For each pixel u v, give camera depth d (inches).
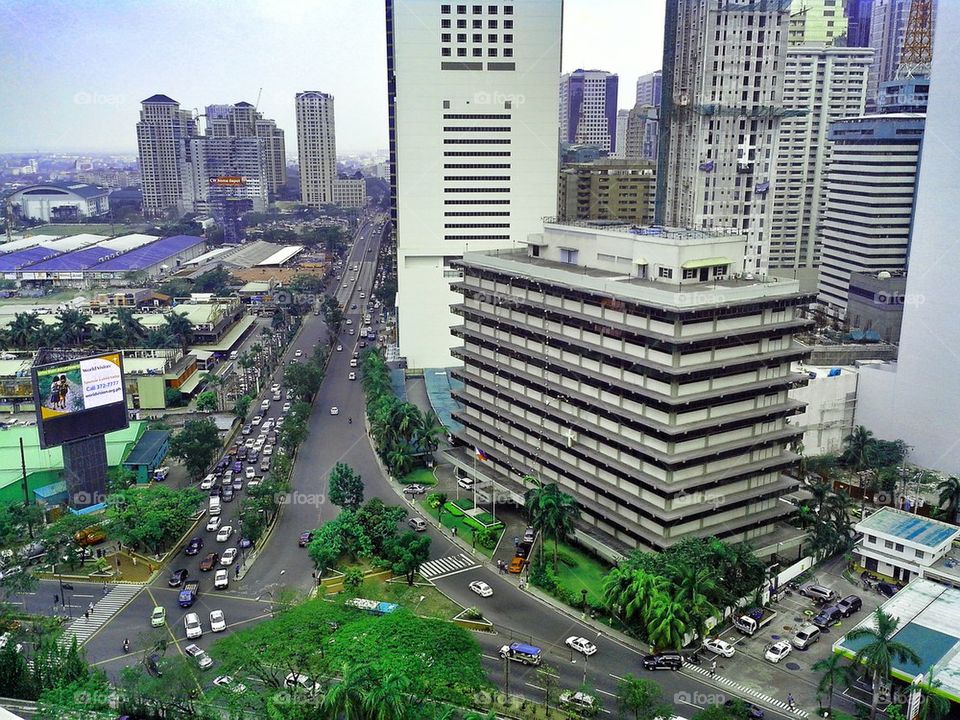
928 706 3809.1
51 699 3747.5
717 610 4527.6
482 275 6707.7
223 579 5310.0
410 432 7381.9
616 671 4382.4
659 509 5078.7
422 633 3927.2
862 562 5556.1
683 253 5295.3
